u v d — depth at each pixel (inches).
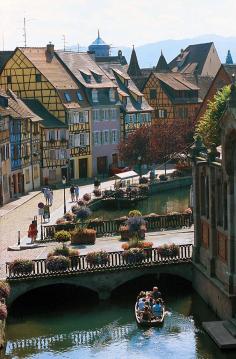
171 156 4451.3
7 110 3575.3
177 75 5954.7
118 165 4820.4
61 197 3599.9
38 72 4288.9
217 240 1818.4
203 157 1925.4
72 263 1932.8
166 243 2188.7
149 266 1957.4
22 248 2313.0
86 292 2005.4
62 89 4323.3
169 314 1812.3
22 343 1659.7
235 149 1649.9
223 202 1747.0
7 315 1812.3
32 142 3956.7
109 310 1859.0
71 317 1819.6
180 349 1585.9
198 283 1947.6
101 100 4685.0
